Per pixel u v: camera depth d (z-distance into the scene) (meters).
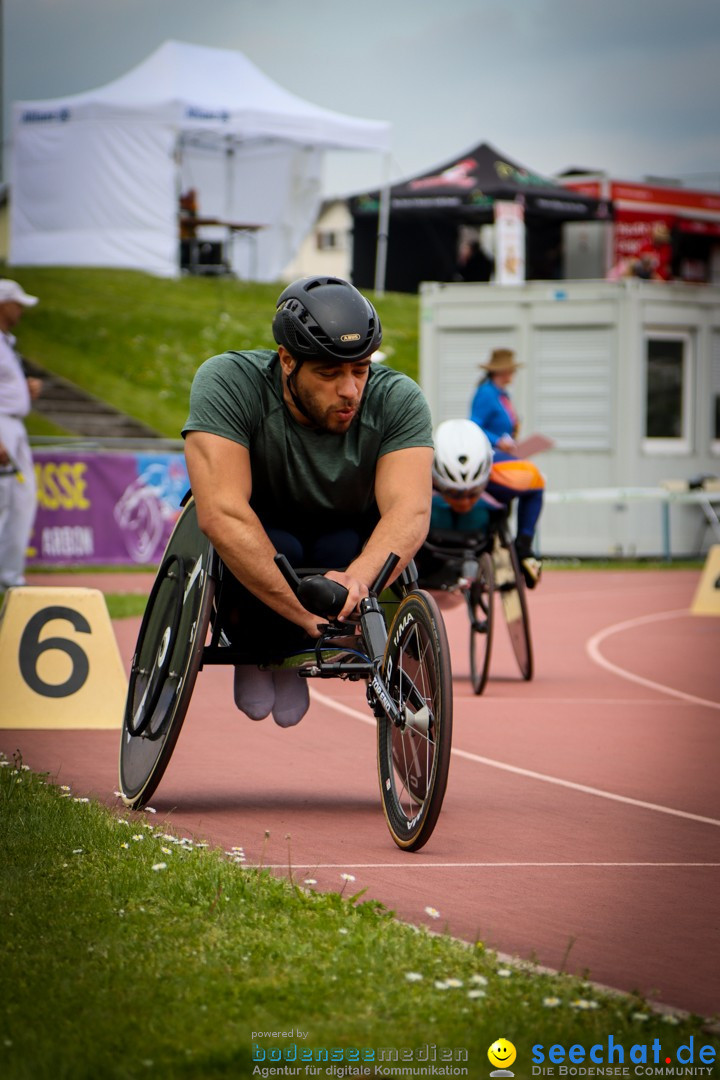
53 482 24.27
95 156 38.62
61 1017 4.43
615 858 7.12
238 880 6.02
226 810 7.98
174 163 39.31
